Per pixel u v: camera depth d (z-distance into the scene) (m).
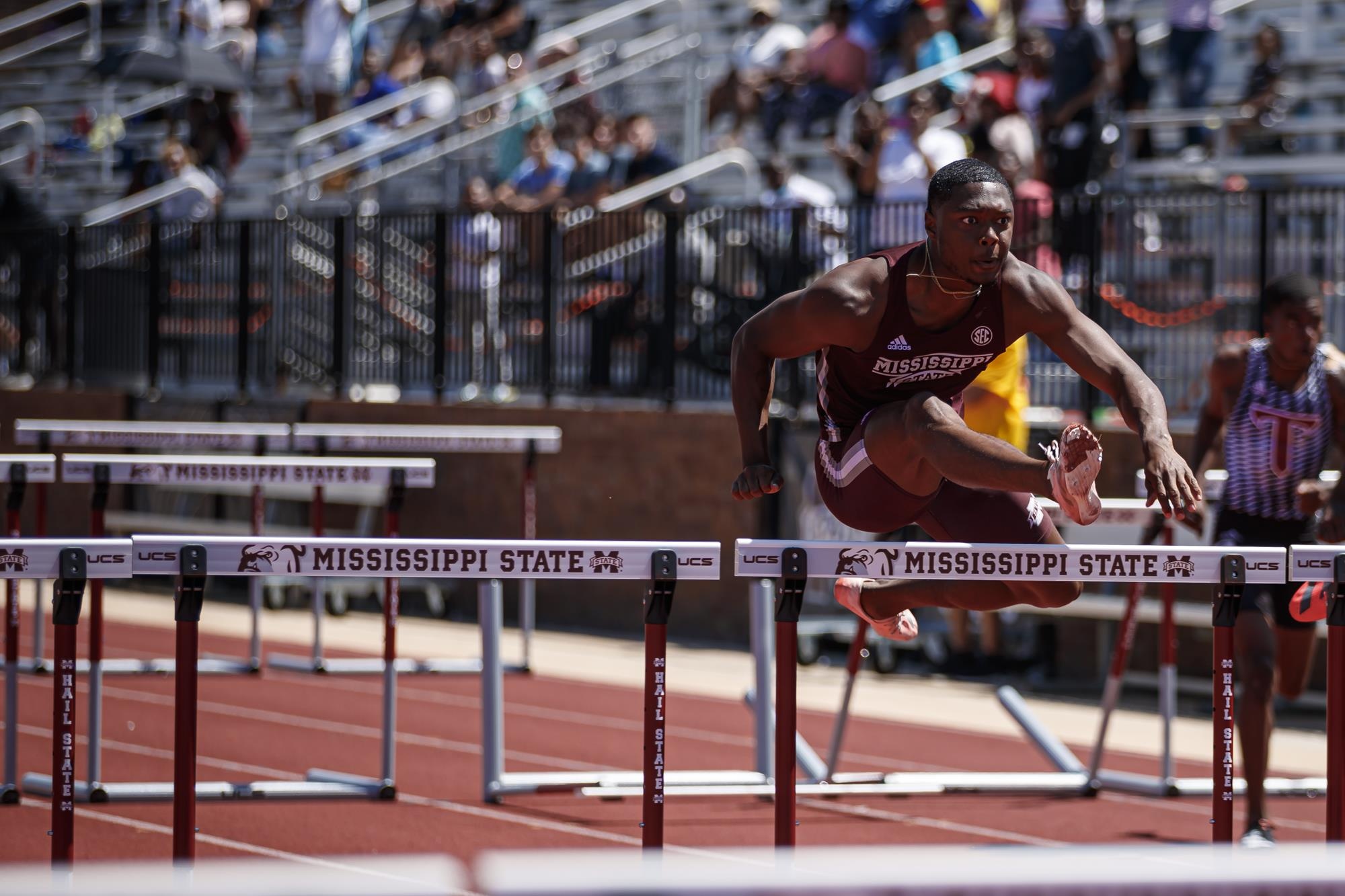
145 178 42.00
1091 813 16.31
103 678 24.02
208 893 3.33
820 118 35.69
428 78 42.81
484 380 30.81
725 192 36.84
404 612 31.88
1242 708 13.20
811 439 26.88
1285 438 13.60
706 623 28.47
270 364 33.72
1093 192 25.73
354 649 27.36
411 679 24.47
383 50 48.62
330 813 15.75
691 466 28.19
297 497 31.95
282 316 33.47
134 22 55.56
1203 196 23.77
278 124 47.53
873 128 30.84
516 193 35.47
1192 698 23.73
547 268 29.94
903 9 36.44
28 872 3.64
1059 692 24.00
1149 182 29.86
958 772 18.39
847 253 26.72
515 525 30.33
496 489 30.55
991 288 9.00
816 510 26.64
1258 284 23.36
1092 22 31.86
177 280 35.16
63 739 8.38
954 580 9.31
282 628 29.66
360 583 30.69
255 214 42.06
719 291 28.12
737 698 23.14
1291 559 9.21
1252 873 3.79
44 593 34.59
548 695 23.22
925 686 24.36
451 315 31.06
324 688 23.56
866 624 15.89
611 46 41.81
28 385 38.00
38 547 8.17
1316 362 13.65
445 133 40.03
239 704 22.20
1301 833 15.39
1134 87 31.11
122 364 36.19
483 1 43.56
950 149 30.23
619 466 28.97
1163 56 34.09
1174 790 16.17
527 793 16.05
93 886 3.35
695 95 37.72
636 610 29.47
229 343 34.34
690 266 28.52
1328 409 13.64
